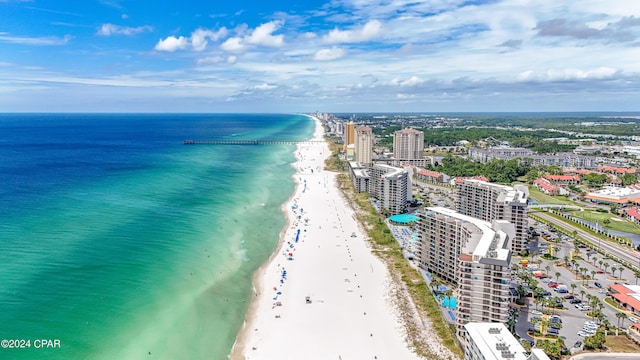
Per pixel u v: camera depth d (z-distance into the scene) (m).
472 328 105.38
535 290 151.75
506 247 137.00
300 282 164.38
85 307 133.50
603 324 131.75
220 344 122.19
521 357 93.94
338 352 119.38
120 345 116.75
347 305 146.62
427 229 177.25
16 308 128.75
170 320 132.12
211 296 150.12
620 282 169.50
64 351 111.06
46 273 152.88
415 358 117.12
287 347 121.44
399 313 141.62
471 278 122.69
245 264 180.38
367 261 186.88
